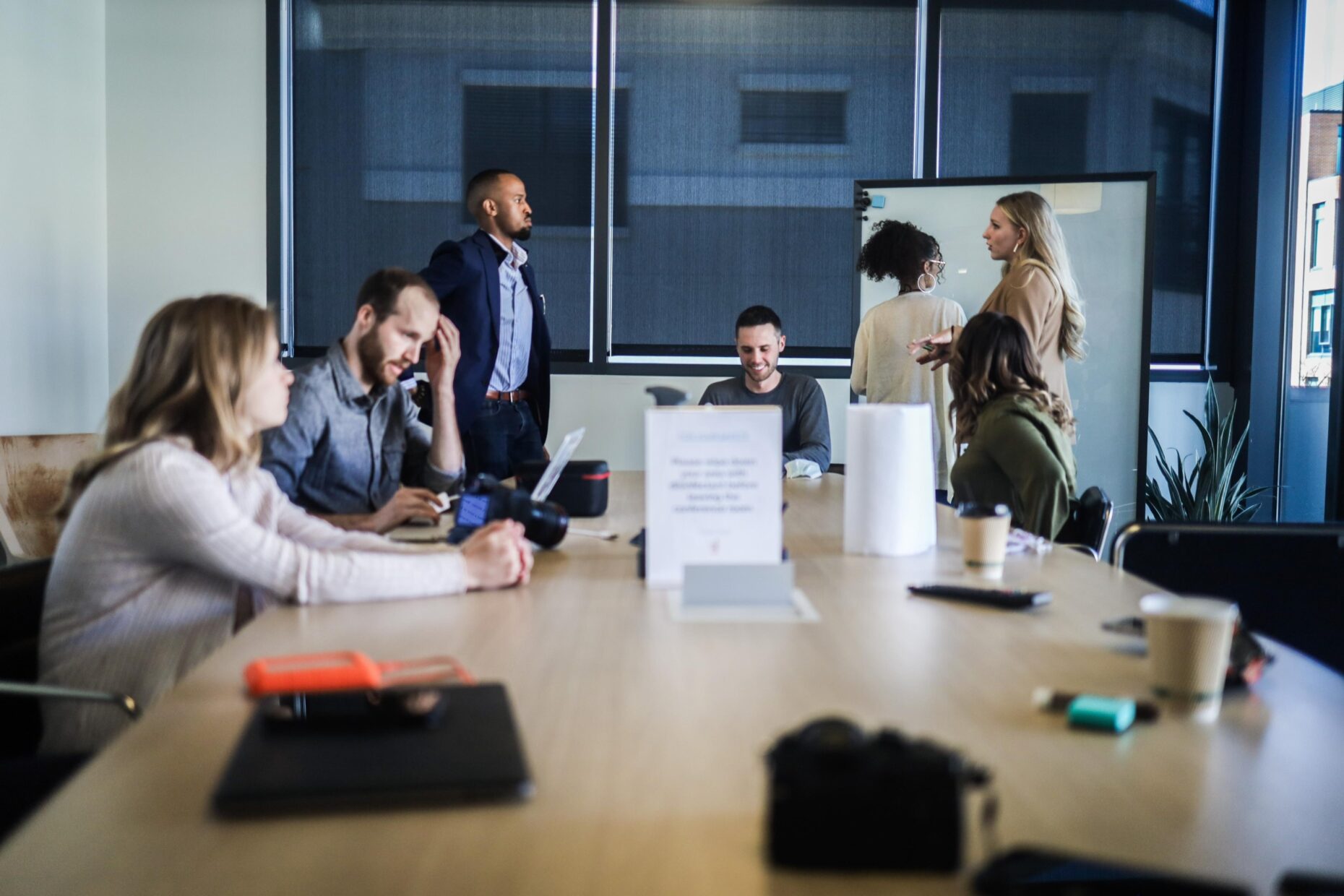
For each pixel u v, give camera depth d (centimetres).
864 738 71
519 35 552
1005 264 444
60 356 514
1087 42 548
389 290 255
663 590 153
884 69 553
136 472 148
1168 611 100
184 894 65
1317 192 496
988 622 134
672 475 153
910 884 66
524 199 445
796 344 561
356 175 554
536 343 466
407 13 549
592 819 76
